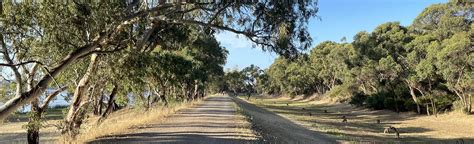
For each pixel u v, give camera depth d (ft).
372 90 233.76
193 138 56.13
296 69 356.38
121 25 39.60
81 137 51.49
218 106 152.25
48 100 46.32
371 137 109.91
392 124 153.48
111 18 34.01
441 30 161.58
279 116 171.22
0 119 34.06
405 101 183.21
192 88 219.00
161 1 44.86
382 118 178.09
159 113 90.02
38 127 45.65
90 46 35.76
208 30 58.23
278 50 49.21
